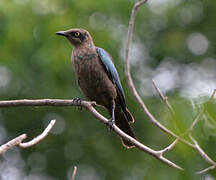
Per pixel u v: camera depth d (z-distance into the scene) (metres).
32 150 18.55
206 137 5.39
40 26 16.12
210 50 20.50
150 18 19.30
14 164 18.80
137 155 17.48
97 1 16.23
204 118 5.18
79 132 18.02
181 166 7.10
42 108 17.86
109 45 16.38
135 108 17.16
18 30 16.00
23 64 16.69
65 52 15.70
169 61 20.16
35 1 16.17
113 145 17.84
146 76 19.25
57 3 16.30
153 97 18.36
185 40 20.06
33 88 16.86
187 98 5.22
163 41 19.69
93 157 18.02
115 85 10.02
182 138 5.50
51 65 15.79
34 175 18.59
